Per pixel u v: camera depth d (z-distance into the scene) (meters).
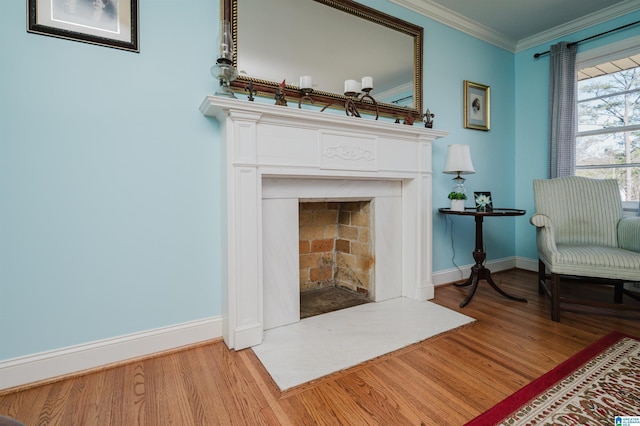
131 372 1.51
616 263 1.92
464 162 2.50
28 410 1.24
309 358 1.60
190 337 1.78
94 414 1.21
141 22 1.62
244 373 1.49
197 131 1.79
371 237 2.46
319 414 1.20
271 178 1.97
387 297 2.51
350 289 2.71
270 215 1.97
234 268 1.70
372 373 1.48
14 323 1.39
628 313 2.20
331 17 2.20
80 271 1.51
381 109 2.46
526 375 1.44
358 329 1.95
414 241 2.49
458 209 2.53
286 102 1.89
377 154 2.23
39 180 1.42
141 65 1.63
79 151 1.50
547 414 1.17
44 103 1.42
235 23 1.86
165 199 1.71
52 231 1.45
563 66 3.02
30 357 1.41
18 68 1.38
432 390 1.34
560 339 1.80
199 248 1.81
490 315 2.17
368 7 2.34
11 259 1.38
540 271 2.61
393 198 2.53
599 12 2.83
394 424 1.14
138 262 1.65
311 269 2.75
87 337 1.53
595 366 1.50
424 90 2.74
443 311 2.23
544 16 2.91
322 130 1.98
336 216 2.84
